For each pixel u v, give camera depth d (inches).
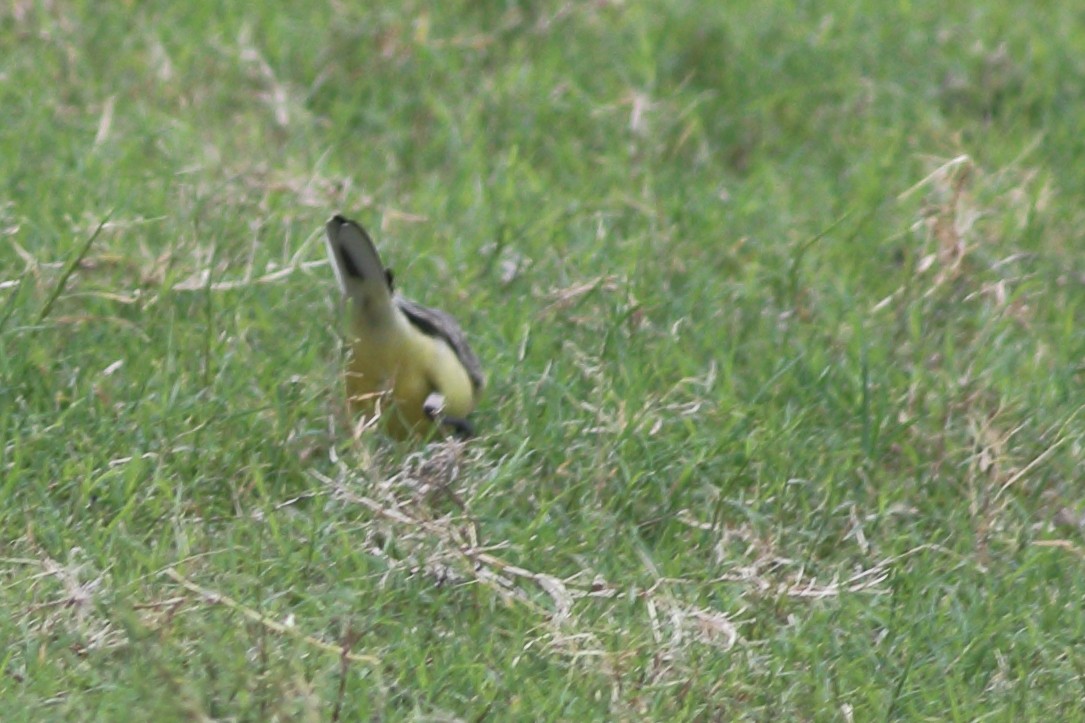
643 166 585.6
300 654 310.0
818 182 596.1
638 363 445.1
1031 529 408.8
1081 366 479.2
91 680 301.7
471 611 348.8
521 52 657.0
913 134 633.0
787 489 411.2
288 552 350.6
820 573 386.9
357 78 627.8
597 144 611.8
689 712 321.7
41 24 611.8
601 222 525.3
